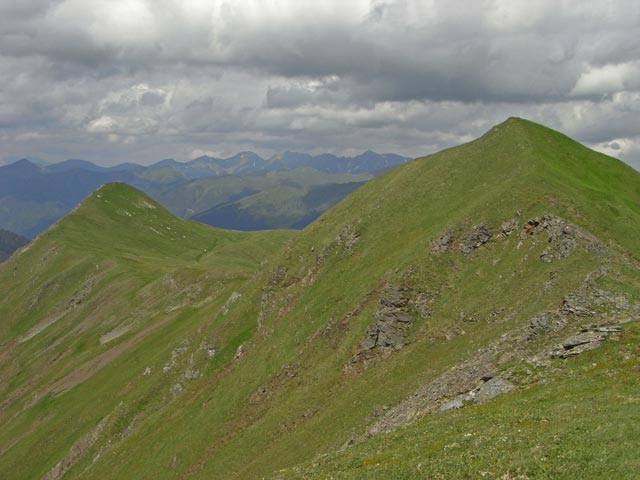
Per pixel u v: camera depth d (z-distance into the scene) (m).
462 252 83.44
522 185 88.62
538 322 55.16
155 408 116.00
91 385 144.00
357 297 88.75
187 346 125.81
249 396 89.75
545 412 37.56
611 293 55.38
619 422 31.92
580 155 112.44
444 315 74.50
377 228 107.44
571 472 27.86
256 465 70.62
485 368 53.34
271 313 110.56
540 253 72.19
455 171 111.12
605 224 80.06
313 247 120.56
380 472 36.16
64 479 111.56
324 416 69.88
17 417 153.38
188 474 81.56
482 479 30.23
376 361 75.31
